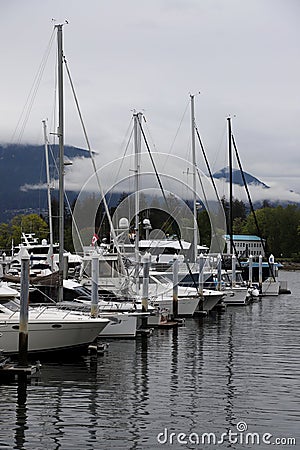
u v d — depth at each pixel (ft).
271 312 144.05
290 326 117.29
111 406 58.08
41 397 60.59
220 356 83.71
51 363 75.46
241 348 90.58
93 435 50.47
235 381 68.64
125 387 65.10
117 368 73.97
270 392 63.82
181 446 48.42
